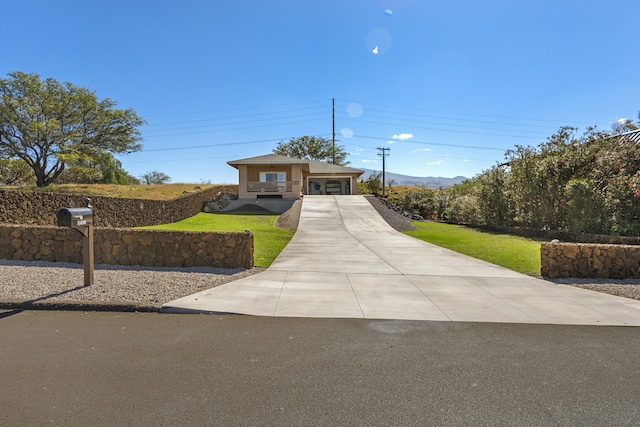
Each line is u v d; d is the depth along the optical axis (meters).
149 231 8.01
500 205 18.61
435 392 2.93
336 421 2.52
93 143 23.78
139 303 5.10
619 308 5.40
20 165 23.47
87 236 5.95
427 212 30.33
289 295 5.88
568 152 14.91
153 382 3.02
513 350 3.82
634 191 11.20
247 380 3.08
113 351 3.63
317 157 55.00
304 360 3.50
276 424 2.47
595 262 7.54
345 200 27.91
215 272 7.45
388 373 3.25
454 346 3.91
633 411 2.69
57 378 3.05
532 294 6.19
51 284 6.00
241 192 29.12
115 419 2.49
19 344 3.77
